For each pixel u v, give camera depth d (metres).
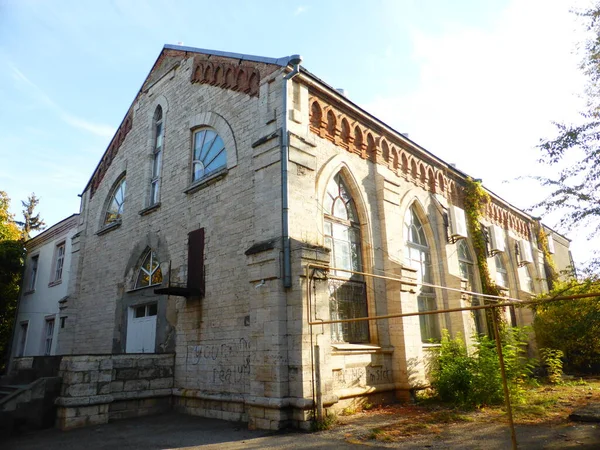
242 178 12.20
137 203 16.67
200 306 12.48
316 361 9.65
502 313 19.62
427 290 16.48
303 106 12.05
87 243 19.41
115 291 16.53
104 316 16.75
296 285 10.01
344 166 13.35
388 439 8.20
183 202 14.27
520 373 12.50
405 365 12.61
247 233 11.60
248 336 10.90
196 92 15.12
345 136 13.74
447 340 14.09
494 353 12.29
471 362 12.26
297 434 8.88
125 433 9.76
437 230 17.50
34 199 44.94
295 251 10.24
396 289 13.32
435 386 12.77
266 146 11.45
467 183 20.53
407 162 16.59
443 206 18.20
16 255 24.88
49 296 21.88
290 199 10.73
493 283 19.59
